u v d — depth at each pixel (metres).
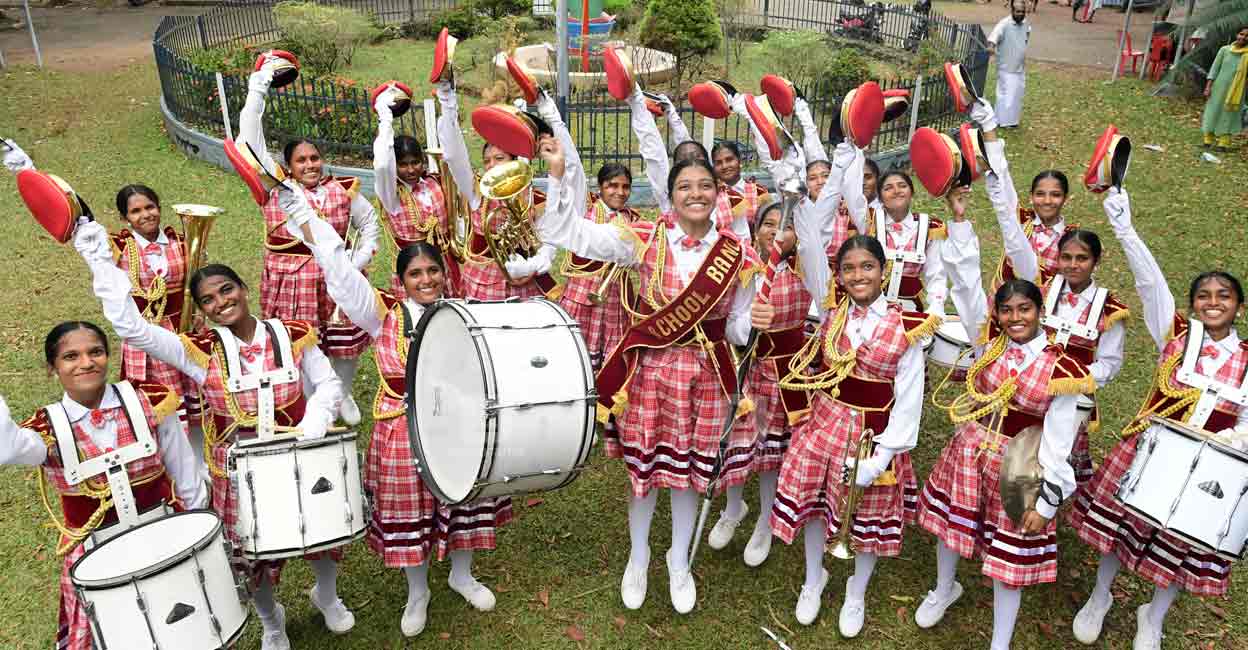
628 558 4.85
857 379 4.00
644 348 4.07
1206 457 3.57
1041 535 3.86
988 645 4.31
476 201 5.38
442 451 3.77
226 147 3.88
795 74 13.61
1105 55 17.59
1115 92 14.28
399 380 4.05
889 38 18.84
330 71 15.23
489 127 3.75
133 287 5.05
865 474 3.92
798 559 4.91
